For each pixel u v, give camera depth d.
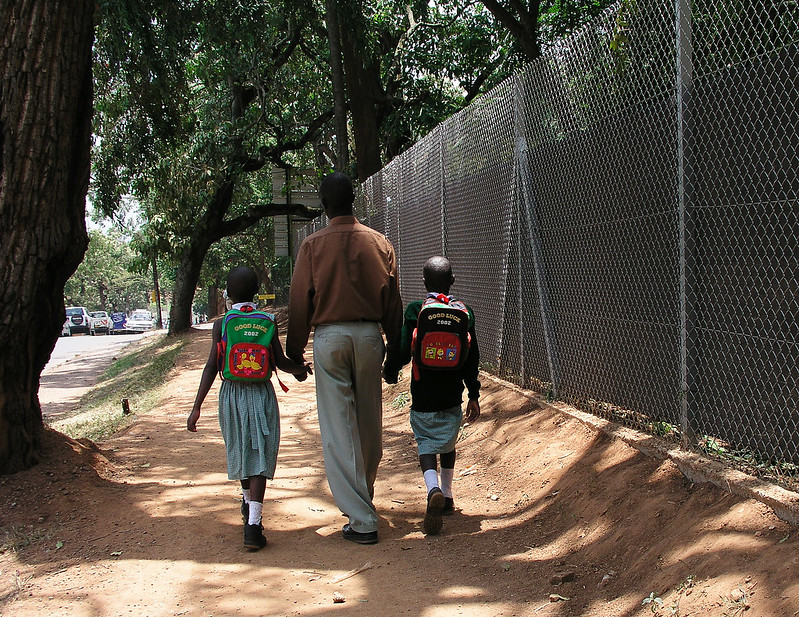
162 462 6.15
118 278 100.06
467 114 7.42
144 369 16.77
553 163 5.55
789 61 3.21
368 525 4.14
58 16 4.71
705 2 3.76
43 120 4.68
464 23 16.97
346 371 4.19
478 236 7.25
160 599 3.43
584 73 5.02
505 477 5.11
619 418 4.75
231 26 13.62
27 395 5.02
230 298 4.29
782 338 3.33
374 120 16.48
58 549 4.08
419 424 4.46
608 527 3.75
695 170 3.86
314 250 4.17
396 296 4.33
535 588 3.41
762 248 3.42
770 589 2.62
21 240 4.71
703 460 3.68
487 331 7.20
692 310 3.90
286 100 20.27
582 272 5.18
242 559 3.93
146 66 11.01
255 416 4.11
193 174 19.09
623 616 2.95
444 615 3.21
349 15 14.80
